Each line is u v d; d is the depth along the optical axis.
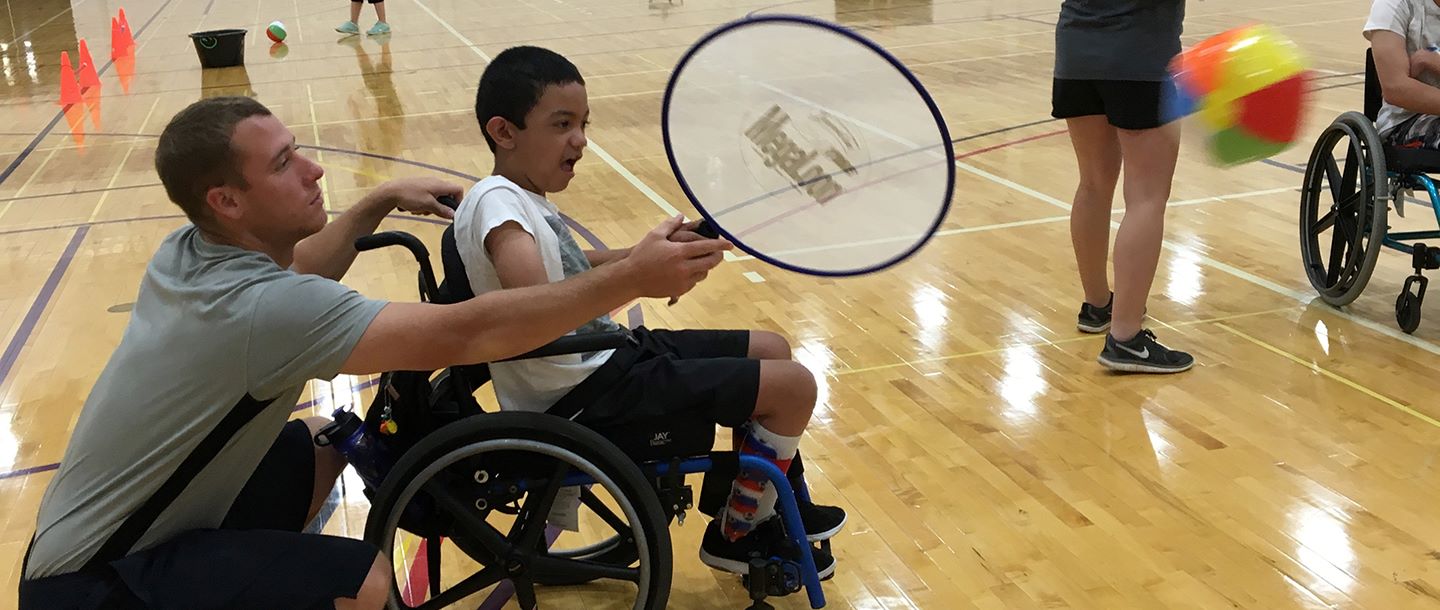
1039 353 3.51
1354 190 3.76
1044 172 5.73
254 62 10.48
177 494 1.66
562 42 11.30
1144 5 3.07
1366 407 3.03
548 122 1.97
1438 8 3.45
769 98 1.71
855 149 1.70
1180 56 2.58
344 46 11.38
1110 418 3.04
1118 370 3.33
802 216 1.74
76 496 1.67
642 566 1.93
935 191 1.69
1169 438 2.91
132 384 1.64
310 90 8.90
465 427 1.84
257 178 1.65
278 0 16.02
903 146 1.69
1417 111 3.40
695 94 1.72
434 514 1.98
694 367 2.00
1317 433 2.89
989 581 2.32
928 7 13.11
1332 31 10.03
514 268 1.84
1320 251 4.29
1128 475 2.73
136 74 9.95
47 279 4.55
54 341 3.87
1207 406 3.08
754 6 13.80
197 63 10.47
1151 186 3.21
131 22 14.09
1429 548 2.37
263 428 1.70
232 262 1.66
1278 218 4.79
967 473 2.77
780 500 2.05
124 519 1.65
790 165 1.72
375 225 2.22
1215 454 2.81
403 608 1.92
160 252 1.75
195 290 1.62
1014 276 4.21
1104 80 3.15
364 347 1.60
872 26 11.68
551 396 1.98
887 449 2.91
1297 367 3.30
